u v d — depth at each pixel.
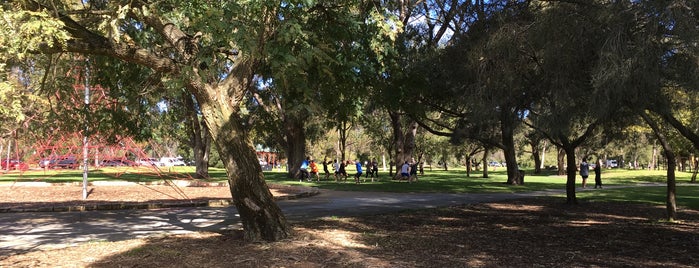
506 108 10.60
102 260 7.42
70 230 10.98
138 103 10.80
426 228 11.32
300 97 9.55
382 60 11.10
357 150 72.50
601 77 6.94
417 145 59.88
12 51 5.37
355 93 11.32
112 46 7.70
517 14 10.28
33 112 10.93
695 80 7.02
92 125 10.74
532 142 48.81
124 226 11.61
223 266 6.96
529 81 9.98
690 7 6.66
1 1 6.34
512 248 8.70
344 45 10.34
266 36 7.48
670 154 12.83
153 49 9.49
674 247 8.92
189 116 14.44
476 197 20.44
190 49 8.42
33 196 19.36
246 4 6.64
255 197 8.73
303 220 12.67
